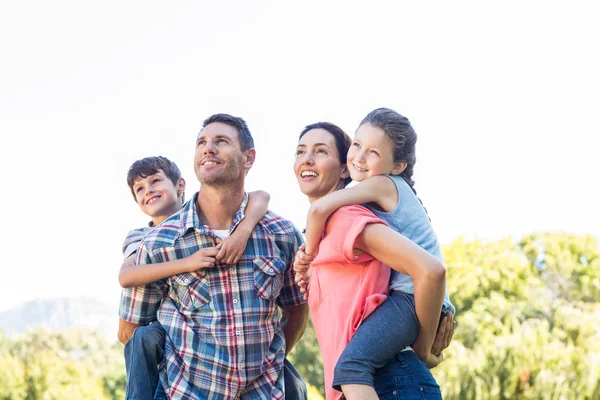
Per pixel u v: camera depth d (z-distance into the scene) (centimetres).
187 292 349
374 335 282
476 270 2019
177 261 348
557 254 2225
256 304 353
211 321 345
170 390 334
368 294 294
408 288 297
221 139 359
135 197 471
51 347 2673
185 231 355
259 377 351
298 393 377
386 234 287
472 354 1272
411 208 313
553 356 1248
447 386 1222
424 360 303
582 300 2158
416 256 280
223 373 340
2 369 1855
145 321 363
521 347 1257
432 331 292
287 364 383
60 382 1939
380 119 319
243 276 355
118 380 2317
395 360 291
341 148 364
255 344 349
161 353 343
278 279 363
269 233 368
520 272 2058
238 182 364
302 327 389
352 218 296
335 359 293
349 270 299
